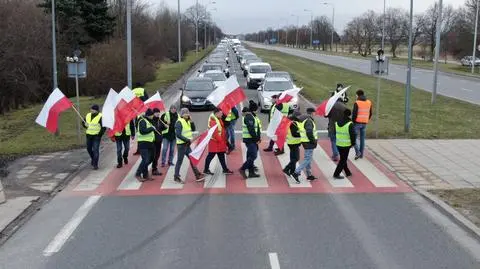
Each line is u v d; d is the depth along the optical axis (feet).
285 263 25.68
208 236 29.53
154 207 35.22
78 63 58.80
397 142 57.47
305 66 206.49
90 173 45.01
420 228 30.96
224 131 43.39
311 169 45.80
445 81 153.17
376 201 36.58
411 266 25.39
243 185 40.68
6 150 54.54
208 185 40.73
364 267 25.25
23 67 113.91
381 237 29.40
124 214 33.78
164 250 27.53
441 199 36.60
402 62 258.98
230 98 43.50
